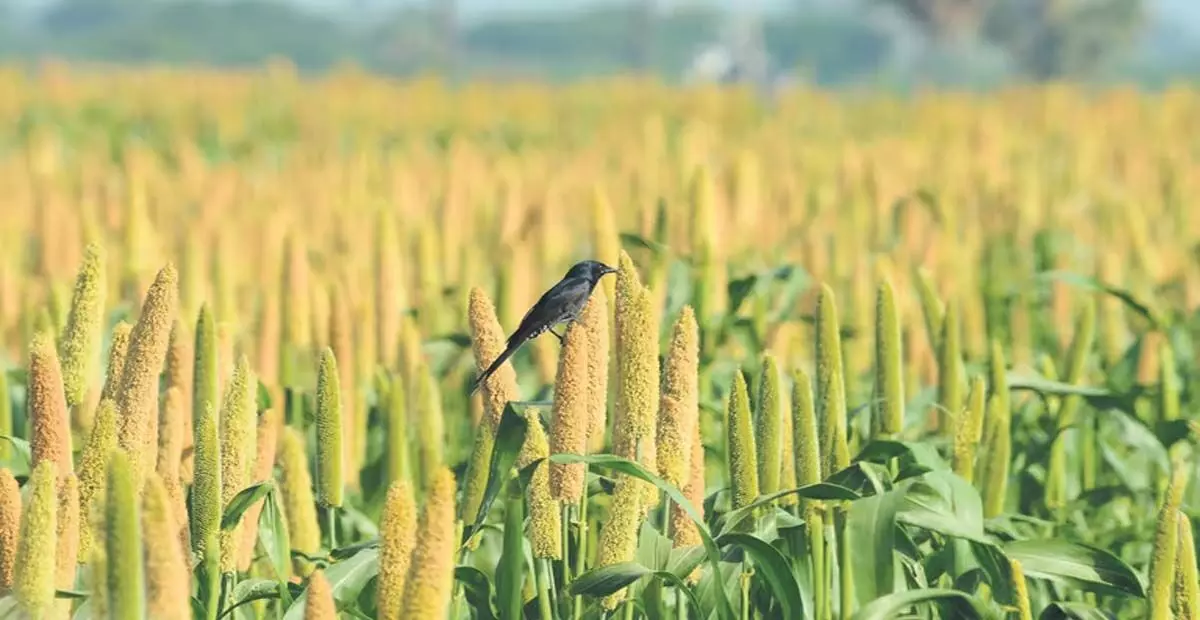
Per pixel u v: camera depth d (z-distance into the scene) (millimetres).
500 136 93188
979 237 38156
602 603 13109
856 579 12742
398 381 16750
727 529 12906
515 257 22516
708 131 71625
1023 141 74500
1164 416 19938
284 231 30203
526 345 21297
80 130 89312
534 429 12930
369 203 40219
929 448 14047
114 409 12148
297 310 21266
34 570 11000
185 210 41719
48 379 12000
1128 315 30750
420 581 10508
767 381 13070
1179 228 41750
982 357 26047
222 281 23469
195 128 95938
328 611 10586
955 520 13430
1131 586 13688
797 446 13188
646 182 43906
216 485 12438
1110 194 46656
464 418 23656
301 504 14406
